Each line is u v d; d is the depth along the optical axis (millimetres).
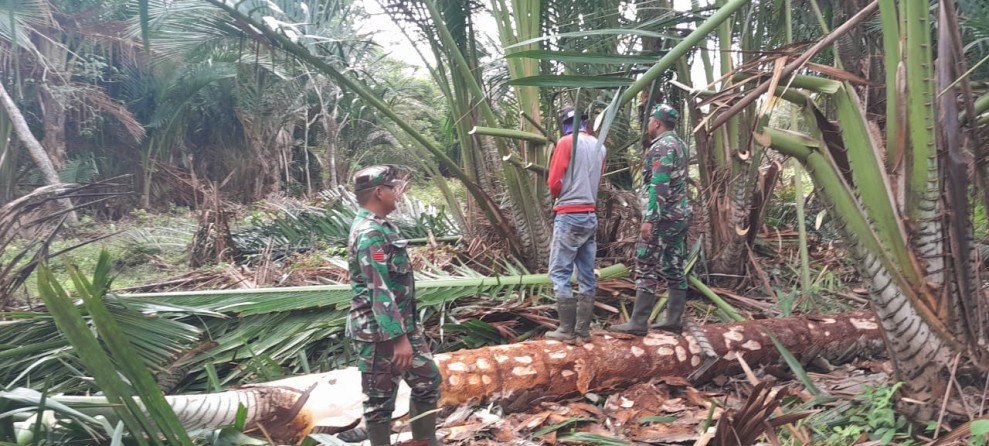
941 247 3252
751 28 6336
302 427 3656
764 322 4789
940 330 3268
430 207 9609
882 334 3438
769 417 3449
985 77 4641
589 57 3350
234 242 8984
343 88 6531
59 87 13227
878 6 3148
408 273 3271
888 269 3258
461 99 6895
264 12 6566
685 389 4383
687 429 3723
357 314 3178
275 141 17625
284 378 4023
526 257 6695
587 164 4453
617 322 5496
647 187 4594
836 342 4770
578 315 4512
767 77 3424
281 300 4891
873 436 3414
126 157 15625
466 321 5039
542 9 6191
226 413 3516
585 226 4414
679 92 7004
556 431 3818
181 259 9062
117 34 13672
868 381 4180
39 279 2074
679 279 4613
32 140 11734
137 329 4121
